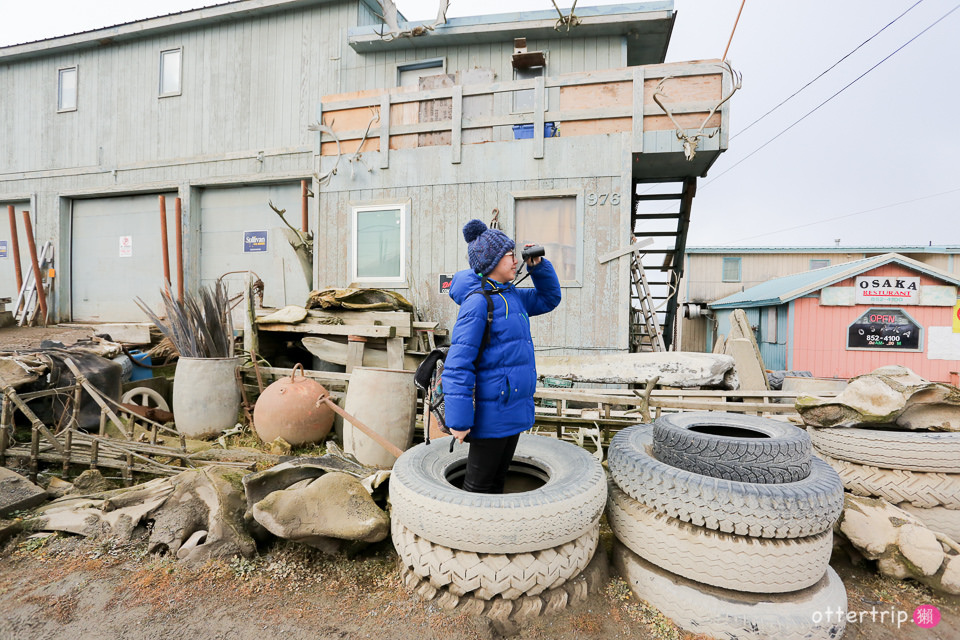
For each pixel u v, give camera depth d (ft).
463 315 6.47
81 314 29.71
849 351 35.83
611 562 8.25
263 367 16.49
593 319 17.71
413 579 7.27
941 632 6.72
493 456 7.13
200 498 8.70
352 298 17.79
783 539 6.43
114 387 15.28
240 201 26.86
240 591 7.32
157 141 28.07
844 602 6.64
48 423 14.56
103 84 29.01
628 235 17.48
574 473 7.60
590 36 23.56
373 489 8.74
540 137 18.13
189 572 7.73
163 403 16.07
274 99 26.32
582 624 6.59
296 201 25.89
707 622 6.42
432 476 7.70
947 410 9.41
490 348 6.73
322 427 13.70
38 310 27.20
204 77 27.27
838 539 8.48
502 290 7.01
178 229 25.32
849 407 9.55
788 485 6.72
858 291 35.47
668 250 25.68
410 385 12.38
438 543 6.75
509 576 6.53
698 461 7.45
